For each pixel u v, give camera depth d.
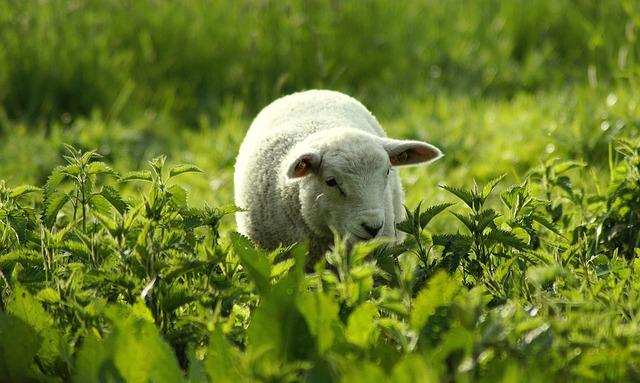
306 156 13.38
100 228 11.77
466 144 22.45
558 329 8.55
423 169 20.56
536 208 13.82
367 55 29.95
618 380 8.45
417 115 25.14
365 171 13.38
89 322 9.46
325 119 15.17
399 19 31.45
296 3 30.55
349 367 8.28
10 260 10.72
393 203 14.92
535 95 28.06
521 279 10.95
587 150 19.86
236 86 29.20
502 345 8.43
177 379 8.55
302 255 9.28
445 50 30.73
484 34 31.44
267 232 14.81
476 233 11.50
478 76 29.59
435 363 8.45
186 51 29.95
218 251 9.99
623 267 11.67
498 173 20.55
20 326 9.05
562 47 31.14
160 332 9.62
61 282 9.84
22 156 22.95
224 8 31.11
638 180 13.79
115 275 9.76
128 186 21.30
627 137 19.95
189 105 28.98
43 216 11.87
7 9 29.20
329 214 13.69
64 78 28.14
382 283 12.55
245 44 29.66
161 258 10.46
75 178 11.83
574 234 13.55
